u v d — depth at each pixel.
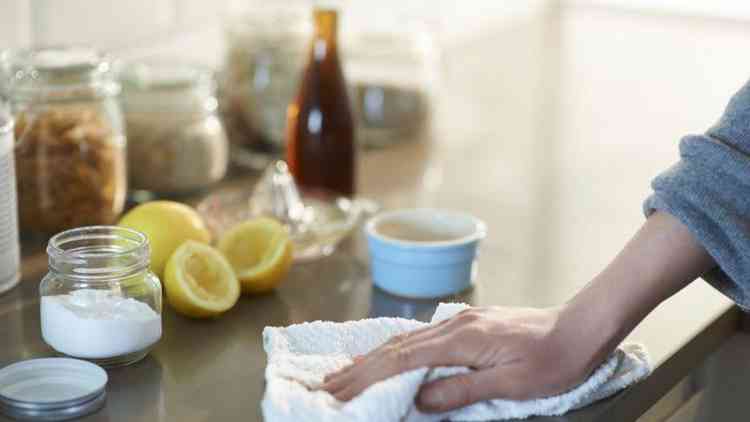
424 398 0.87
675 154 1.74
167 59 1.59
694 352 1.08
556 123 1.88
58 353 0.99
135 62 1.44
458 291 1.17
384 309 1.13
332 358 0.96
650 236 0.94
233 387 0.95
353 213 1.31
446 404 0.87
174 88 1.37
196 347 1.03
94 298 0.97
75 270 0.97
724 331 1.14
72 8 1.43
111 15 1.49
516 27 2.54
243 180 1.49
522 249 1.31
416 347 0.89
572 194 1.52
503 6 2.45
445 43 2.22
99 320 0.96
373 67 1.63
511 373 0.89
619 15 2.78
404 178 1.54
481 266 1.25
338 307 1.13
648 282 0.92
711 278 0.96
